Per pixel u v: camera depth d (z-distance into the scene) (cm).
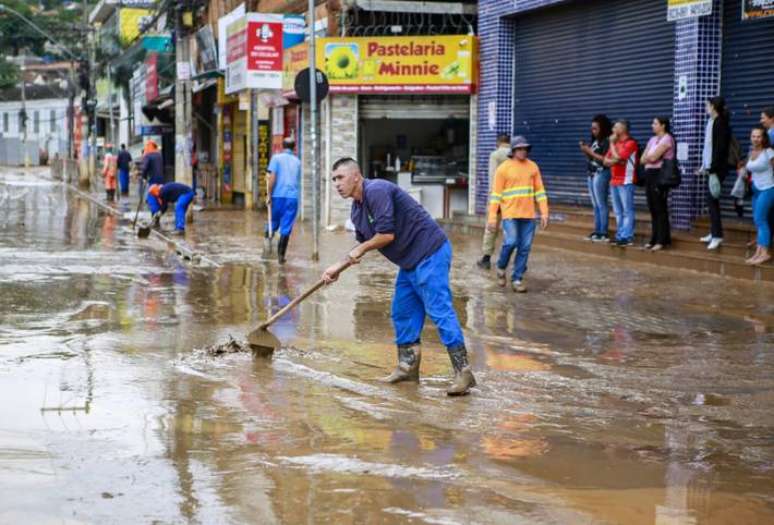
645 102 1620
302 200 2420
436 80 2091
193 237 1969
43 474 503
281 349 850
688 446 575
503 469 524
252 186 2864
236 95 3022
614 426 617
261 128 2880
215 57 3259
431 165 2216
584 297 1163
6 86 7988
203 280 1320
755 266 1245
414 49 2098
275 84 2397
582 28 1783
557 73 1867
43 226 2286
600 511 461
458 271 1398
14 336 897
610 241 1531
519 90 2000
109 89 4828
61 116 8619
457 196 2217
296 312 1053
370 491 484
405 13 2216
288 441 572
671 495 487
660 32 1575
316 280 1323
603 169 1530
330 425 608
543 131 1922
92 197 3631
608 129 1540
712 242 1347
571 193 1845
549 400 684
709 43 1445
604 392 709
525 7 1891
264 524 439
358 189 722
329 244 1825
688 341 906
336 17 2258
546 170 1920
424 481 500
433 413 643
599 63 1739
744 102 1413
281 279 1333
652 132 1605
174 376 739
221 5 3378
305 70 1552
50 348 842
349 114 2167
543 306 1104
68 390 688
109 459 531
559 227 1728
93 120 4531
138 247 1808
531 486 496
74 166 5134
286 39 2402
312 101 1545
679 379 752
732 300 1125
